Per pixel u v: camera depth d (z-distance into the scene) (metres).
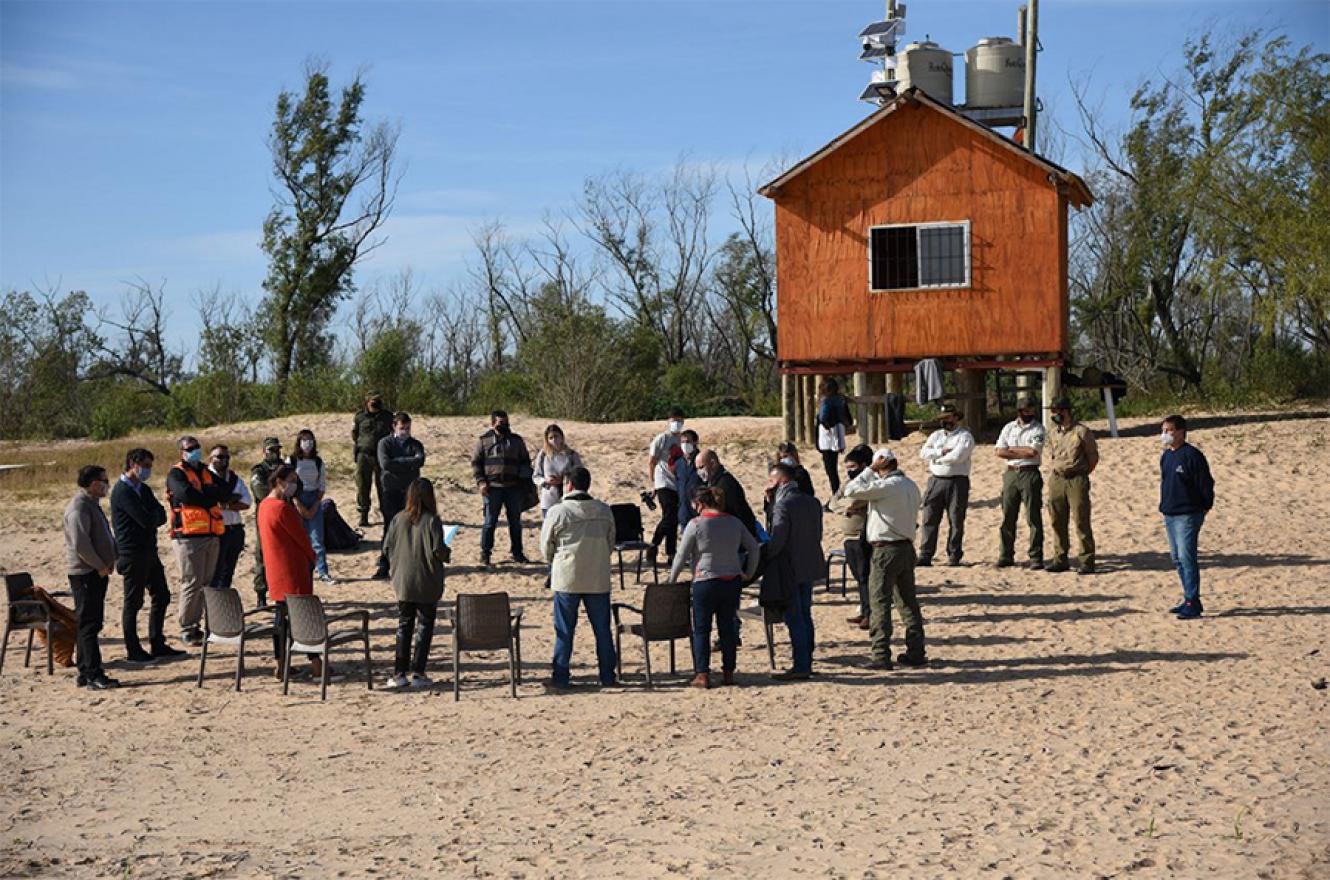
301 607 11.62
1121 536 19.02
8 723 11.00
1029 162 25.30
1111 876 6.71
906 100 25.52
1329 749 8.88
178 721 10.98
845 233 26.22
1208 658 11.98
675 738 9.91
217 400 47.75
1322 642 12.47
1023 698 10.79
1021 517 20.72
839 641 13.54
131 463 13.25
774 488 13.33
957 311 25.77
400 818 8.20
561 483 17.42
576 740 9.95
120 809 8.56
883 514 12.06
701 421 35.44
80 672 12.27
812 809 8.06
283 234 54.16
